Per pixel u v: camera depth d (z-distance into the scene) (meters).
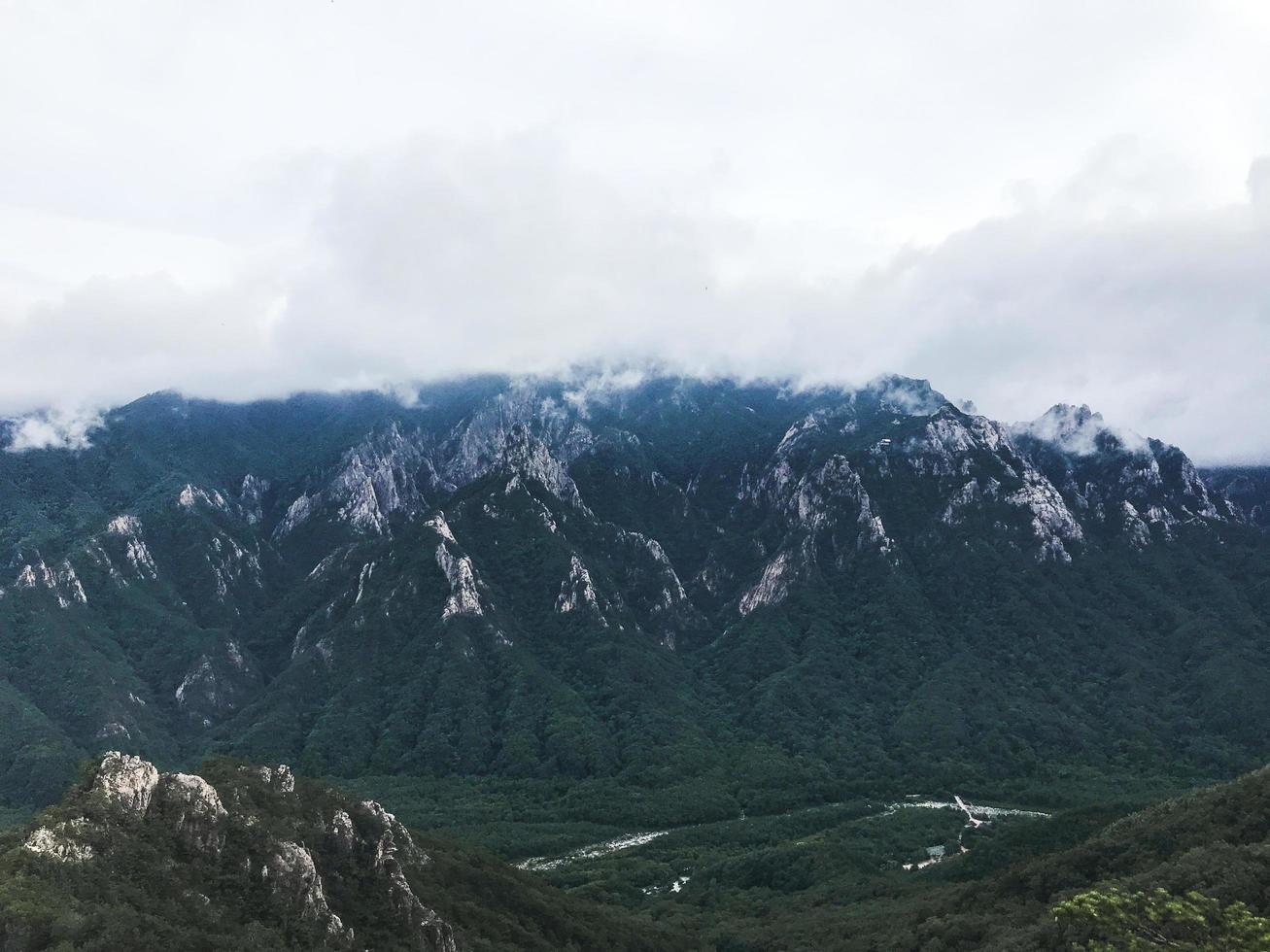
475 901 193.38
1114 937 144.88
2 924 110.75
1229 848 170.88
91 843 135.75
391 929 159.38
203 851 148.12
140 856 138.62
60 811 141.50
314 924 146.12
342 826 175.00
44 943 111.31
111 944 113.62
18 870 122.69
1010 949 159.38
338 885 163.75
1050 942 154.75
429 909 168.88
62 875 125.50
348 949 145.25
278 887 148.62
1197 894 146.75
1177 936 142.38
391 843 188.62
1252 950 132.62
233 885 144.50
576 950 194.75
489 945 172.12
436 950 160.38
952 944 188.38
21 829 140.25
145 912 125.88
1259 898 148.12
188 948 121.31
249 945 127.75
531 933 189.88
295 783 190.00
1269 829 185.50
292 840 160.00
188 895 135.38
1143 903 152.12
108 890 127.19
